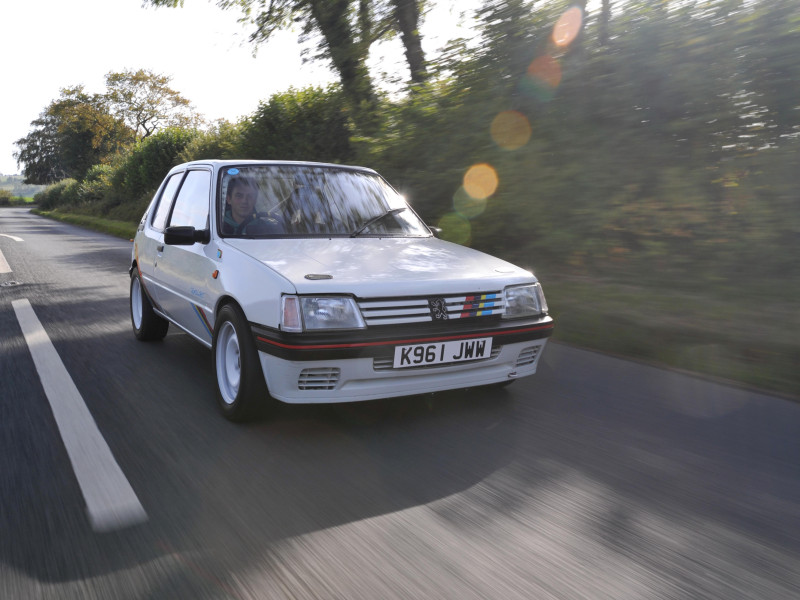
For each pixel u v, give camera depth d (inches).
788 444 139.3
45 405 161.9
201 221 183.3
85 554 93.8
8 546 96.0
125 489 115.2
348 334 135.1
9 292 359.6
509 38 378.9
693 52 287.7
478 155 370.6
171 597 83.5
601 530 102.1
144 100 2588.6
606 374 191.8
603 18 331.0
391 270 148.4
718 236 280.7
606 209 307.3
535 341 157.6
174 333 251.3
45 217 1701.5
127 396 169.3
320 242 168.2
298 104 668.7
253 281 144.8
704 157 292.4
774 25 269.6
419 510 108.3
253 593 84.4
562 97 339.9
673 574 90.0
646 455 132.8
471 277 151.6
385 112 462.3
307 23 567.5
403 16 517.3
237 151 728.3
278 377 136.8
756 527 104.0
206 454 131.2
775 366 185.6
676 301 248.1
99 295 347.6
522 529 102.0
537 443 138.6
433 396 168.9
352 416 153.3
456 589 85.6
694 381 184.4
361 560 92.5
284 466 125.7
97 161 2760.8
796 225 253.8
